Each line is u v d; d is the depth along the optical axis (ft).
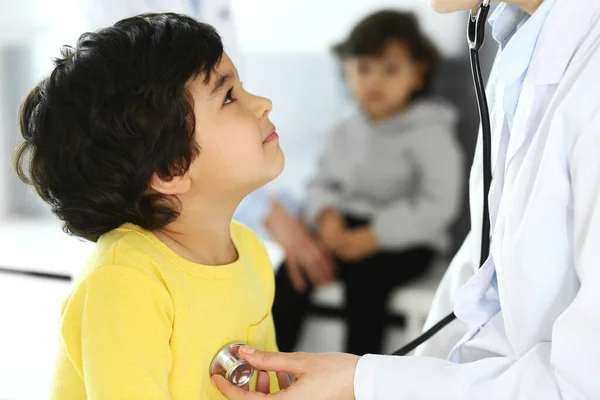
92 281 2.68
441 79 8.55
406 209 8.35
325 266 8.14
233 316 2.94
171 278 2.75
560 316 2.31
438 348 3.30
